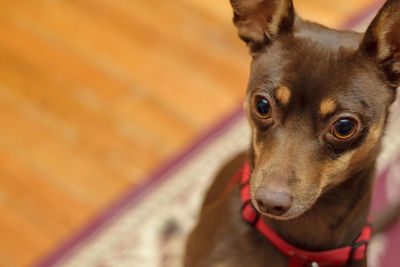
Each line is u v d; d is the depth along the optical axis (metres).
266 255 0.52
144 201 0.72
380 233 0.70
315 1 0.93
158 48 0.88
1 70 0.84
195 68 0.85
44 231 0.70
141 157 0.76
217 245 0.53
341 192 0.50
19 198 0.72
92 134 0.77
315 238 0.51
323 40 0.48
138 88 0.83
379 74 0.48
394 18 0.47
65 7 0.93
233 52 0.88
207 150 0.76
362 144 0.48
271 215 0.47
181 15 0.92
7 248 0.69
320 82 0.47
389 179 0.73
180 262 0.68
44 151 0.76
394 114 0.76
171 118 0.79
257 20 0.51
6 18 0.91
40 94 0.81
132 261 0.68
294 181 0.46
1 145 0.76
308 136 0.47
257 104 0.49
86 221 0.71
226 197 0.54
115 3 0.94
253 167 0.51
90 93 0.82
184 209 0.71
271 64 0.49
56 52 0.87
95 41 0.89
